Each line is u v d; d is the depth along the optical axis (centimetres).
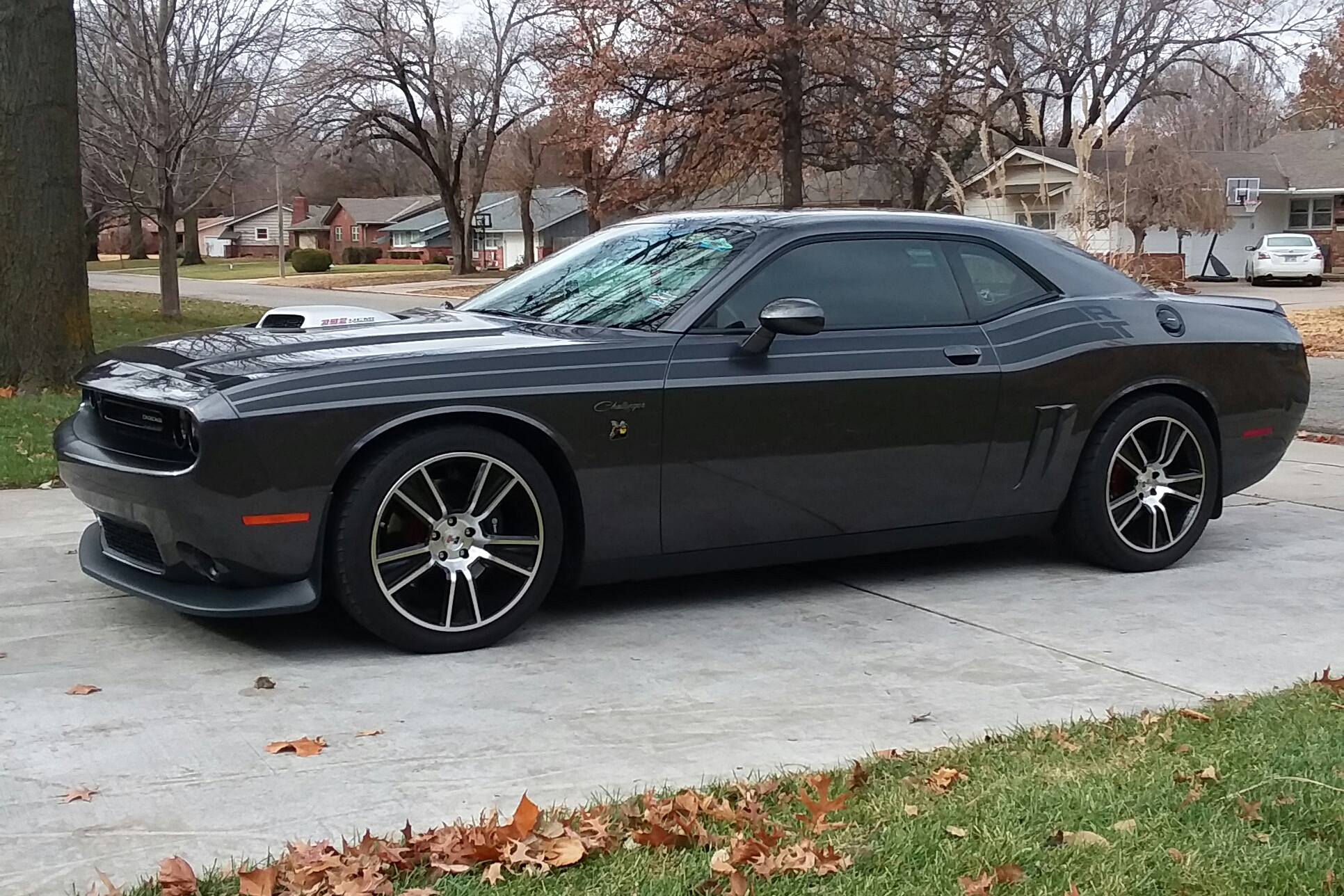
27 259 1097
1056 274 556
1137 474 563
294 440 405
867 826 301
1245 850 286
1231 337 582
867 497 504
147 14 2042
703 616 495
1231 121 5684
